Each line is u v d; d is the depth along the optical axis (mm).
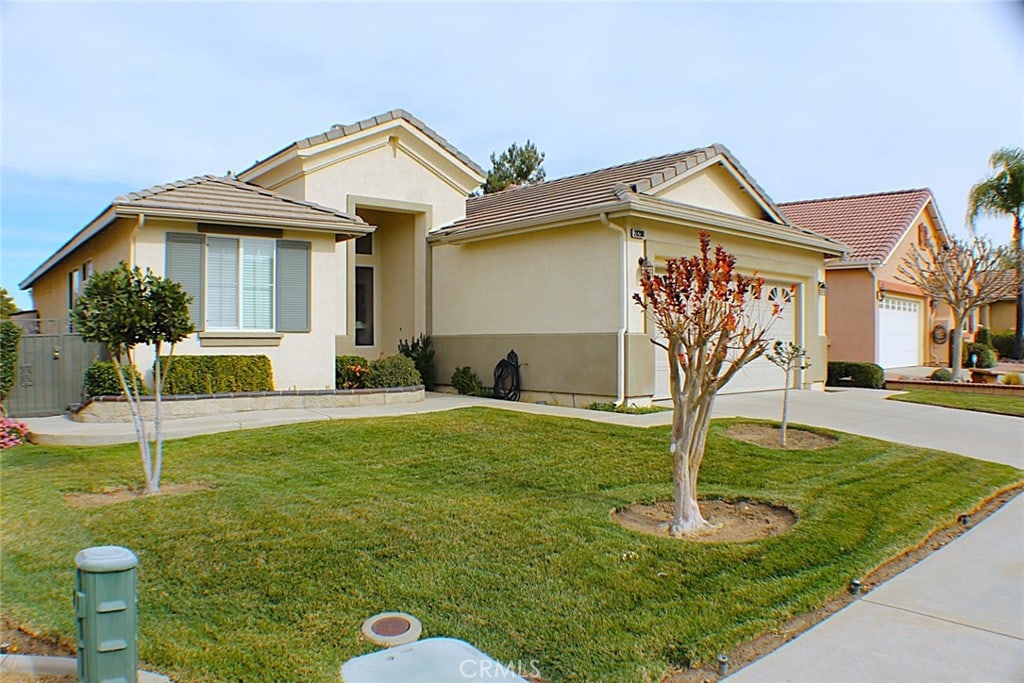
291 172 15133
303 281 12828
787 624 4297
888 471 7949
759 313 15422
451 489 6840
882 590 4875
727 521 6184
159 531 5598
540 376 13422
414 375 13758
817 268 16922
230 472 7512
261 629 4039
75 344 12344
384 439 8984
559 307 13109
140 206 11047
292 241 12703
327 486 6926
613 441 8922
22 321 13211
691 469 5961
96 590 3152
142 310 6668
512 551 5203
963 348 25500
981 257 18812
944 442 10031
